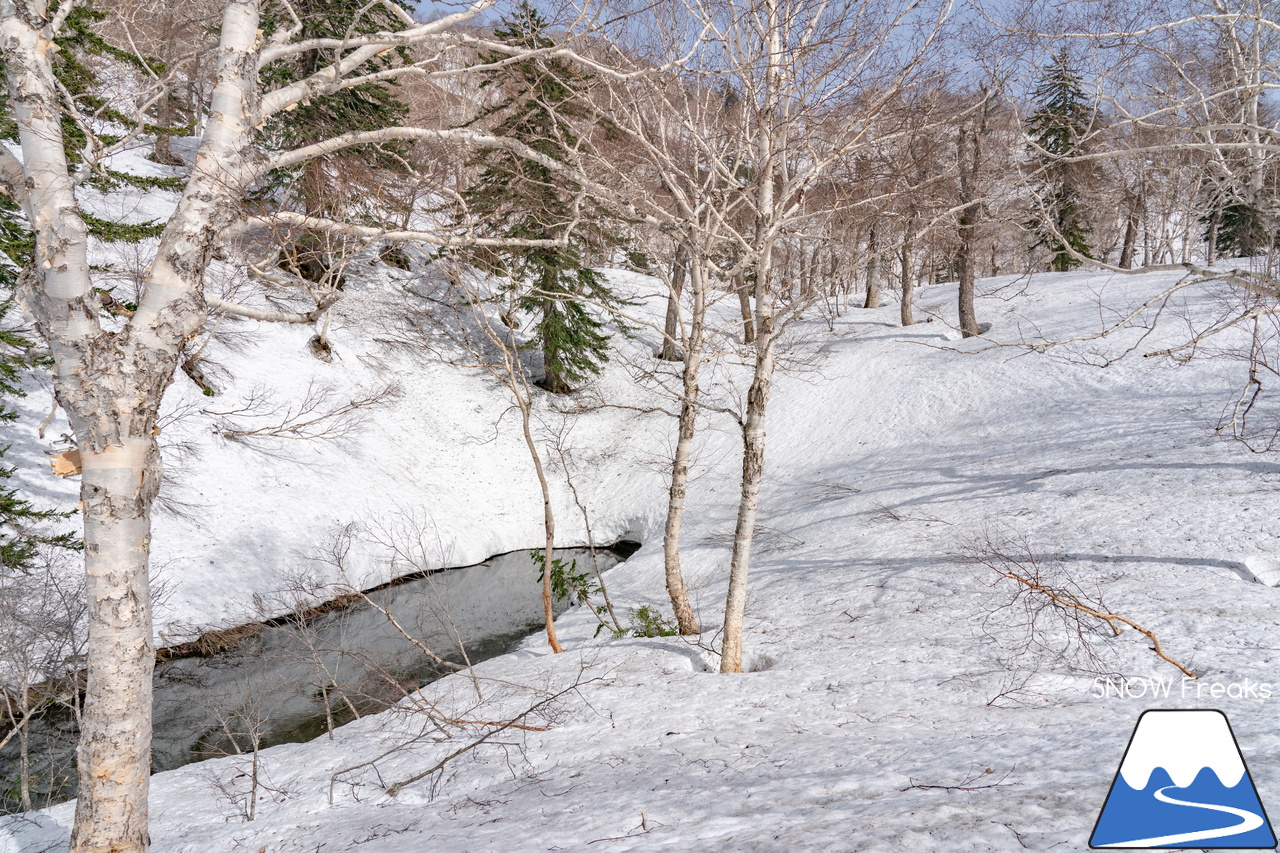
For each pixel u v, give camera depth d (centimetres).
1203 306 2247
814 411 2517
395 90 1830
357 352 2662
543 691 950
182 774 895
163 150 3070
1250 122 980
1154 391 1783
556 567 1359
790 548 1645
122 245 2189
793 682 848
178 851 630
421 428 2577
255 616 1627
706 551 1855
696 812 466
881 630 1015
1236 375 1703
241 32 505
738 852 366
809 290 916
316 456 2192
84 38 1123
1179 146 892
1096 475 1453
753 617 1240
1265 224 1021
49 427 1781
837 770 525
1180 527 1116
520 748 764
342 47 529
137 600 484
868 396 2447
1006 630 902
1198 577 949
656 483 2512
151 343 479
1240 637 751
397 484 2295
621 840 433
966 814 365
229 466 1994
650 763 645
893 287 4581
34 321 467
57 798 959
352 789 741
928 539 1402
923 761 509
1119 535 1148
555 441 2764
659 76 862
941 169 996
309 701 1292
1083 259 1025
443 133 620
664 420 2850
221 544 1764
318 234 922
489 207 1109
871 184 960
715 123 1016
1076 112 1041
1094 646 798
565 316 2695
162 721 1220
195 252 490
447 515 2309
